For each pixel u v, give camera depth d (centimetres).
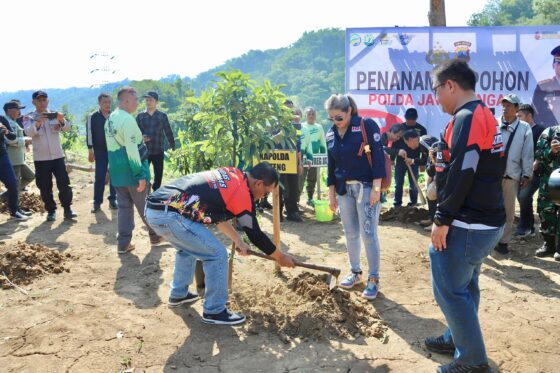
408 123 793
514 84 880
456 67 282
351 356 341
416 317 404
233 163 531
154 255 560
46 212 776
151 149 798
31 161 1123
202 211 361
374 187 417
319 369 325
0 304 422
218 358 340
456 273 287
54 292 450
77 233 655
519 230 641
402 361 334
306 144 806
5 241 609
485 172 276
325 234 668
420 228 693
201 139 658
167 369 326
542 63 867
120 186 550
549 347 352
